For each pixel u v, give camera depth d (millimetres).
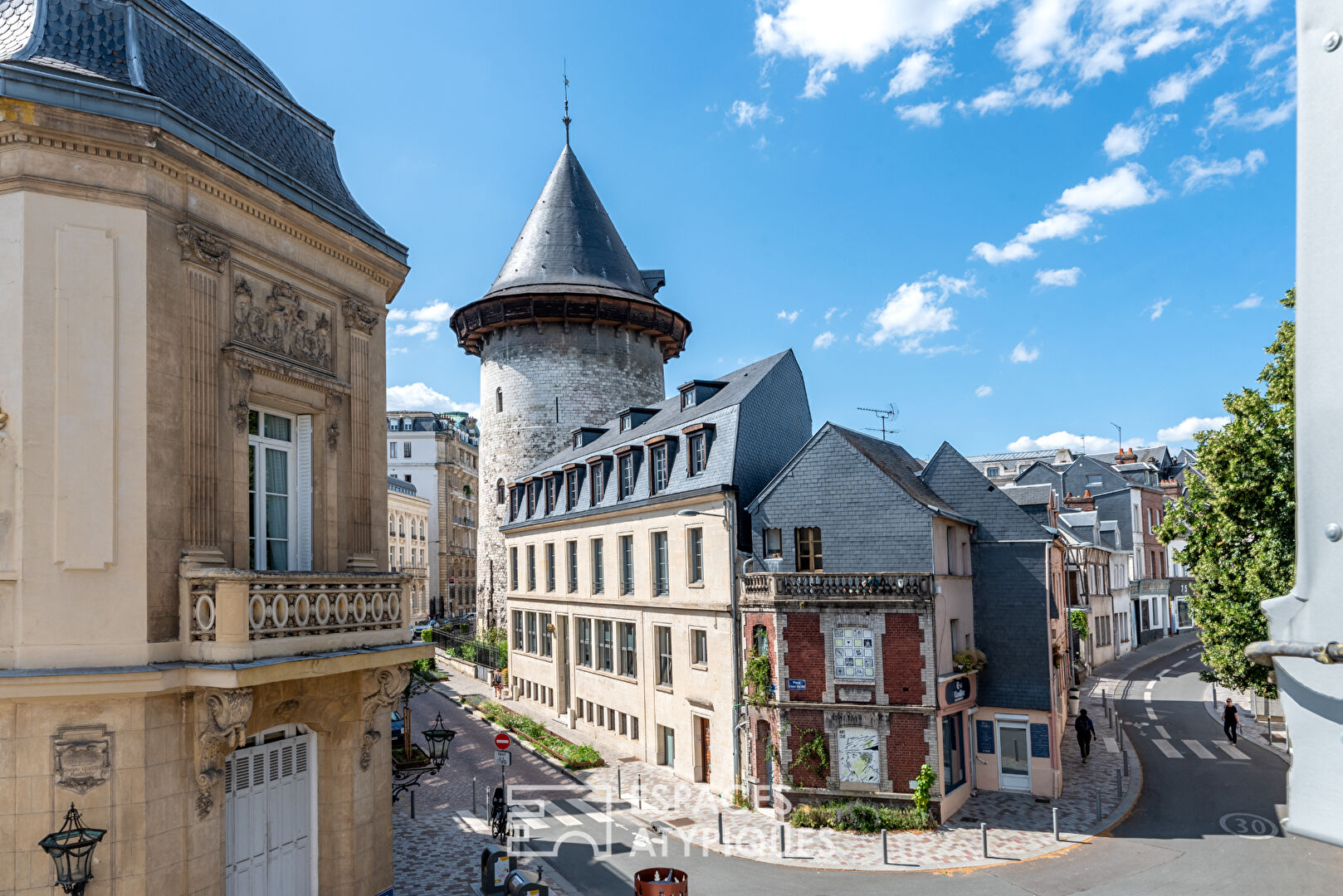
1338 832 2170
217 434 11297
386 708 13523
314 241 13211
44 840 9219
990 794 24828
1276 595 20641
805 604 23078
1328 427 2316
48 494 9711
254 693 11242
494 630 51062
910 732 22188
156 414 10414
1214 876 18109
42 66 9891
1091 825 21812
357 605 12445
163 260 10625
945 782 23203
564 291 49688
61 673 9430
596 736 34656
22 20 10977
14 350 9695
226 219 11617
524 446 50750
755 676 23734
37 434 9688
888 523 23766
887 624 22562
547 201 54469
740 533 26156
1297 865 18672
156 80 11406
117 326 10156
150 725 10031
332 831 12969
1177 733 32625
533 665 41000
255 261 12148
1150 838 20797
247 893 11812
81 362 9938
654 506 29797
